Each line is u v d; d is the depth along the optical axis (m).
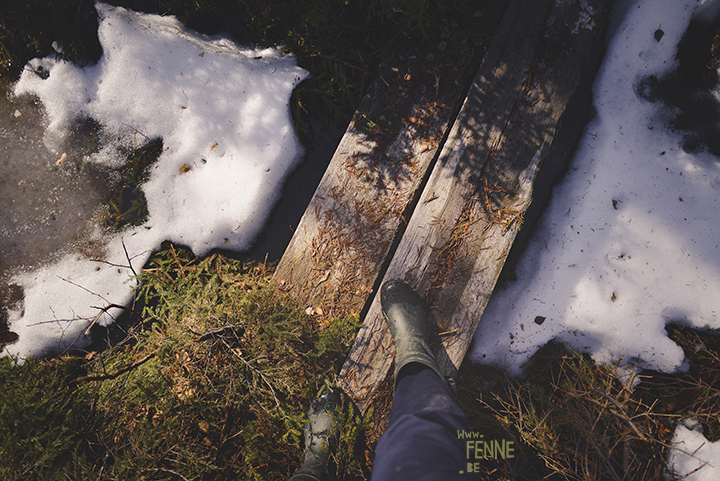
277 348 2.36
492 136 2.40
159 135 2.77
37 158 2.84
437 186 2.41
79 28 2.65
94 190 2.82
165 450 2.40
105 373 2.34
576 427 2.45
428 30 2.49
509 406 2.62
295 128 2.73
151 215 2.76
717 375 2.50
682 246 2.55
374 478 1.40
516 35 2.40
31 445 2.24
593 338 2.62
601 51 2.66
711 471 2.49
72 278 2.77
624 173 2.61
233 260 2.79
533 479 2.58
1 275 2.78
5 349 2.72
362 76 2.68
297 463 2.50
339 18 2.56
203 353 2.47
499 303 2.68
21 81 2.78
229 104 2.70
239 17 2.76
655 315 2.57
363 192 2.49
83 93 2.75
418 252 2.41
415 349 2.03
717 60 2.56
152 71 2.70
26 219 2.82
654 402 2.54
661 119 2.62
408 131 2.50
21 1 2.54
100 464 2.42
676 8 2.52
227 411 2.56
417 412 1.63
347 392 2.42
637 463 2.53
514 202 2.38
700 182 2.57
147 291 2.79
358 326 2.38
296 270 2.52
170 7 2.76
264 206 2.73
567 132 2.72
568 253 2.62
